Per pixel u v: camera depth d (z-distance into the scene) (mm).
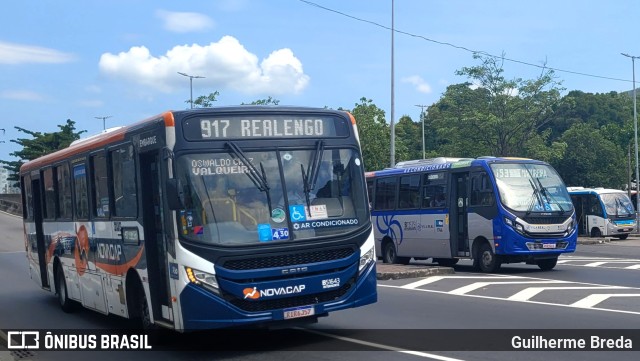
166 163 9281
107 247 11867
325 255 9516
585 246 33438
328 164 9906
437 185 21594
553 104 52719
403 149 54594
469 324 11305
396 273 18609
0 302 17266
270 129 9664
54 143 64062
